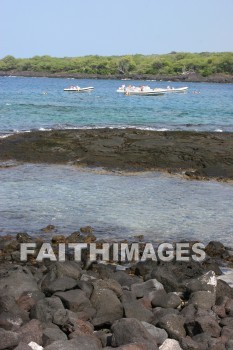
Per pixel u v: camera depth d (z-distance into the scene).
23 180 21.62
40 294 9.45
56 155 26.45
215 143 30.31
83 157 26.08
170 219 16.56
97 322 8.79
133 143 29.39
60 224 15.68
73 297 9.05
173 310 9.23
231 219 16.83
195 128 41.59
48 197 18.89
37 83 153.50
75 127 39.25
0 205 17.58
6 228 15.12
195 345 7.89
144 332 7.91
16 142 29.00
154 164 25.03
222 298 9.73
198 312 8.87
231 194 20.45
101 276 10.99
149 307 9.64
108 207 17.77
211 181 22.77
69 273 10.34
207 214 17.33
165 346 7.75
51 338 7.76
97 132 33.34
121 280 10.85
